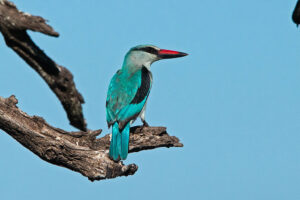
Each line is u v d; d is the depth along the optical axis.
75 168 10.27
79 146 10.19
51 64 8.66
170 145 11.57
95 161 10.23
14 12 7.86
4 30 8.06
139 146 11.46
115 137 11.39
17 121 9.59
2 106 9.47
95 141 10.89
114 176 10.41
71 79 9.05
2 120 9.50
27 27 7.90
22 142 9.95
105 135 11.48
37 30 7.96
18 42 8.29
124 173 10.62
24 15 7.89
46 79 8.95
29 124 9.75
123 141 11.31
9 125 9.58
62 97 9.30
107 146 11.11
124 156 11.15
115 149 10.52
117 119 11.84
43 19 8.00
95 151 10.35
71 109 9.61
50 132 9.93
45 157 10.04
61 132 10.12
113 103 12.34
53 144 9.91
